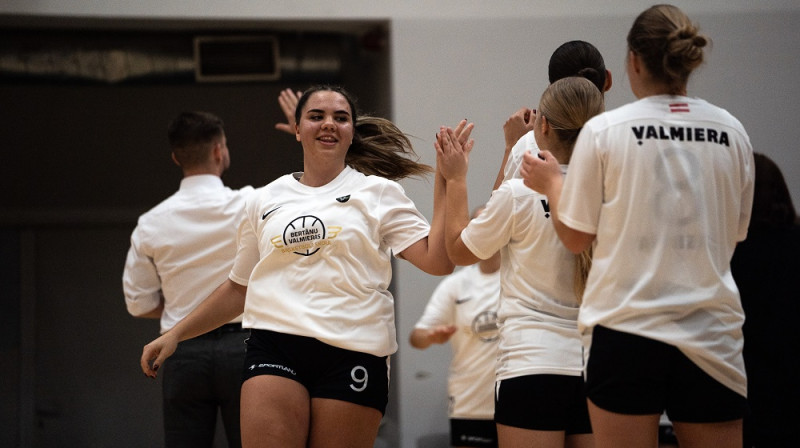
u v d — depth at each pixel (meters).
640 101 4.96
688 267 4.73
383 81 13.17
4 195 15.84
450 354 12.44
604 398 4.79
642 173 4.77
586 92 5.73
